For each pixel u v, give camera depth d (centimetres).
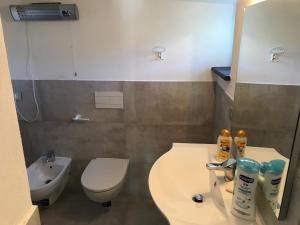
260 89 101
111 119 221
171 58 202
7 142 50
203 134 220
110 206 229
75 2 192
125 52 203
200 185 127
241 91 129
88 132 227
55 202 233
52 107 221
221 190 108
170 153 148
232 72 152
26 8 186
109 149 231
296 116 67
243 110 125
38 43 205
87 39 202
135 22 195
